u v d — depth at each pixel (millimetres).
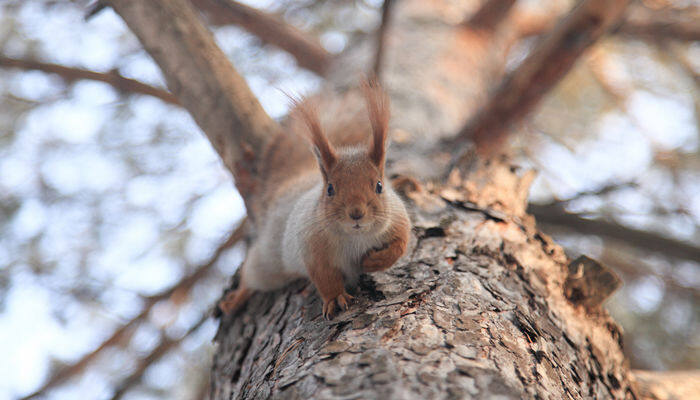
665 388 2395
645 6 2885
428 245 2385
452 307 2318
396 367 2270
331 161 2404
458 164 2480
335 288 2367
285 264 2424
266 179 2461
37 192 2609
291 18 3051
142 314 2580
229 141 2455
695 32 2713
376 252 2371
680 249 2623
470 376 2266
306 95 2418
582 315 2381
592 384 2340
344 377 2270
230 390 2371
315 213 2391
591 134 2861
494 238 2393
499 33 3117
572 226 2639
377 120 2404
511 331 2314
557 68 2539
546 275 2381
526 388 2275
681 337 2645
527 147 2805
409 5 3195
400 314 2312
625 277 2684
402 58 2695
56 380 2549
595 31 2514
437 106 2615
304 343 2324
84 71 2584
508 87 2551
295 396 2270
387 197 2393
